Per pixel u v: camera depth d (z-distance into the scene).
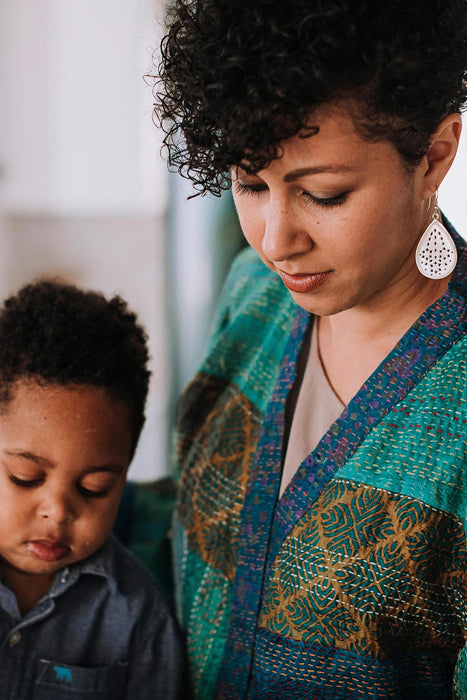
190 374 2.52
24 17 4.11
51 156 4.27
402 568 0.83
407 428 0.85
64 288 1.08
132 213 4.30
